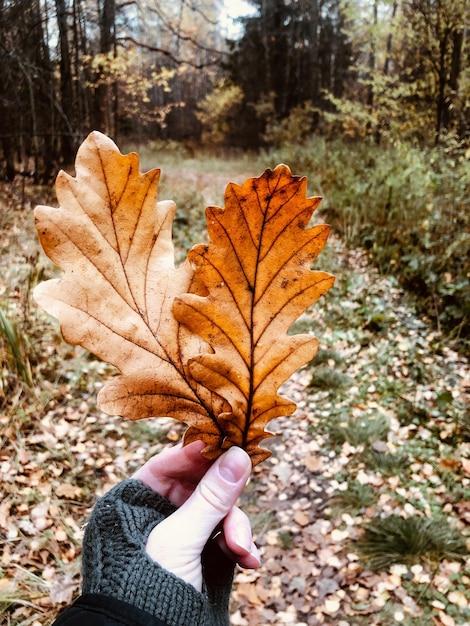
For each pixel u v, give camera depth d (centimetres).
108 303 54
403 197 647
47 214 51
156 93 2672
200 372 56
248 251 55
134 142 2075
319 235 56
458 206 534
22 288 406
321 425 381
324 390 419
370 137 996
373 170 786
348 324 502
